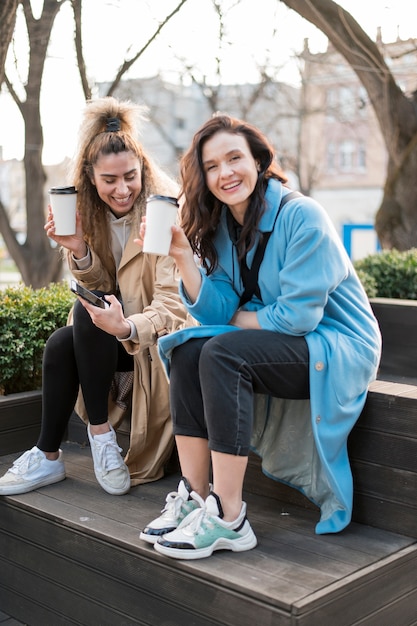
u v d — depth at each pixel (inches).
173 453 113.6
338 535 89.4
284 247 87.6
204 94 360.8
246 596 75.2
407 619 85.6
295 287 84.0
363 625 79.4
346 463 90.4
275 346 83.7
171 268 104.3
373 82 239.8
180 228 88.5
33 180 289.1
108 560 89.7
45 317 132.1
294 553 84.0
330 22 221.6
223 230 93.3
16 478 104.6
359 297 92.0
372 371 89.1
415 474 87.8
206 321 92.7
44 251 303.1
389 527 90.7
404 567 84.2
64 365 104.6
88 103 107.6
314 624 73.0
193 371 87.4
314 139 941.2
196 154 88.7
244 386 82.5
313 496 93.2
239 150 86.4
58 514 96.5
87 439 127.8
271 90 442.0
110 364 103.3
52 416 106.2
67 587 95.7
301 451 93.7
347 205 1184.2
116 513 97.0
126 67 242.8
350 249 400.8
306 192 578.9
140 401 107.8
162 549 82.4
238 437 82.0
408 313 141.9
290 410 94.1
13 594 103.9
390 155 250.4
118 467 104.3
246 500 102.2
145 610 86.0
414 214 248.7
